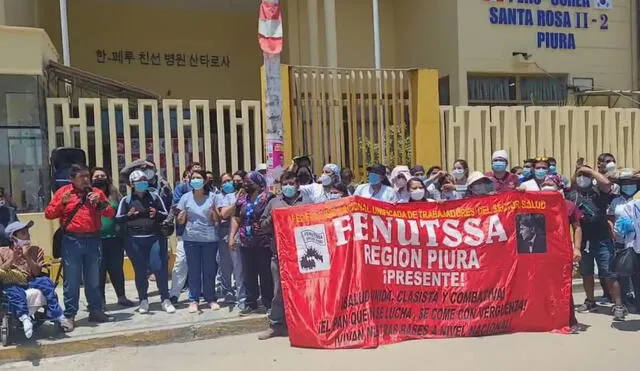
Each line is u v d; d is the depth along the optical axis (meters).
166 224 7.52
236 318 7.18
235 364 5.89
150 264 7.51
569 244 6.79
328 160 10.79
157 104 10.03
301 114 10.63
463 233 6.57
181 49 17.47
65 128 9.62
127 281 9.97
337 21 17.25
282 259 6.41
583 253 7.61
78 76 10.62
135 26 16.95
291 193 6.77
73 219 6.84
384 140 11.12
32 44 9.31
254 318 7.17
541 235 6.73
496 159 8.29
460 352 6.01
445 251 6.52
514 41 16.20
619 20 17.20
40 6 15.85
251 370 5.69
